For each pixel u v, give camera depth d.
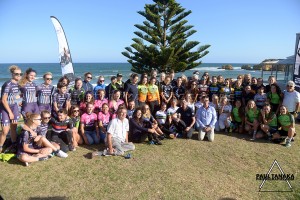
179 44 17.08
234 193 3.81
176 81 7.89
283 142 6.21
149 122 6.04
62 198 3.54
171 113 6.65
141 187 3.88
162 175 4.29
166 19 17.45
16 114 4.96
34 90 5.24
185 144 5.99
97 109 6.15
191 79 8.19
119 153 5.12
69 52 9.25
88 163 4.70
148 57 16.97
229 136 6.75
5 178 4.03
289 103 6.75
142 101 6.99
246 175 4.43
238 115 7.00
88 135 5.75
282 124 6.18
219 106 7.18
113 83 7.36
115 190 3.78
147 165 4.68
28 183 3.91
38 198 3.52
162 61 16.84
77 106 5.64
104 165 4.63
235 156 5.29
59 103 5.71
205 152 5.48
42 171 4.32
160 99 7.48
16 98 4.95
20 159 4.48
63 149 5.11
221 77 7.86
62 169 4.42
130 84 6.90
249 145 6.02
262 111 6.44
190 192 3.78
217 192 3.81
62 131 5.33
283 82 12.17
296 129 7.53
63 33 9.08
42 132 5.05
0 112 4.76
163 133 6.46
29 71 5.16
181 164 4.79
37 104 5.37
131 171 4.41
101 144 5.82
